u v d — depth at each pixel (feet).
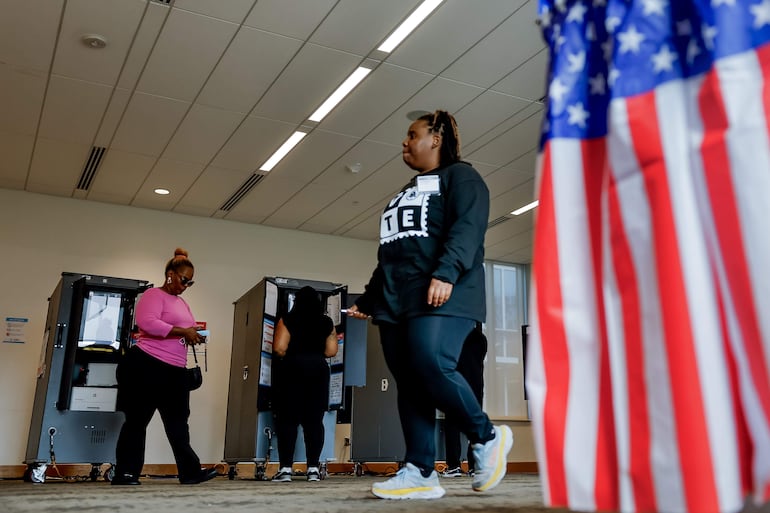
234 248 27.94
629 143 2.60
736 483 2.19
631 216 2.55
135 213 26.58
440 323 6.50
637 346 2.45
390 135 20.22
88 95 17.95
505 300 32.68
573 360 2.62
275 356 18.24
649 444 2.33
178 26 14.97
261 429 17.56
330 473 25.16
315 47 15.74
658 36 2.67
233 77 17.07
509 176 23.07
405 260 6.96
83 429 16.65
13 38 15.40
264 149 21.22
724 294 2.34
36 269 24.50
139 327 11.92
